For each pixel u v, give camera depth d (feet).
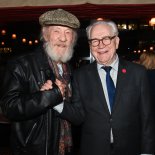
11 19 13.39
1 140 17.16
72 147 7.59
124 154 7.07
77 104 7.42
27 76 6.90
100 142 7.07
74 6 12.16
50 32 7.04
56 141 6.95
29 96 6.51
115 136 7.00
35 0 11.35
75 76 7.67
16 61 6.93
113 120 7.01
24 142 6.88
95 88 7.29
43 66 7.09
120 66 7.39
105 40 7.16
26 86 6.90
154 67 11.37
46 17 6.99
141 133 7.31
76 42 7.61
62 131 7.12
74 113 7.18
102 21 7.32
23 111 6.40
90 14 12.56
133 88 7.20
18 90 6.73
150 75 9.10
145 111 7.23
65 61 7.32
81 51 22.99
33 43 34.60
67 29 7.02
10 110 6.52
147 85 7.36
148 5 12.18
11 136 7.08
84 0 11.07
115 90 7.18
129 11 12.45
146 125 7.23
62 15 6.97
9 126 17.03
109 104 7.17
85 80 7.48
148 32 46.65
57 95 6.45
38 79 6.96
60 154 7.06
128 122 7.07
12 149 7.06
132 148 7.16
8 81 6.80
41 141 6.82
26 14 13.05
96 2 11.03
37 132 6.84
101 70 7.46
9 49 34.68
